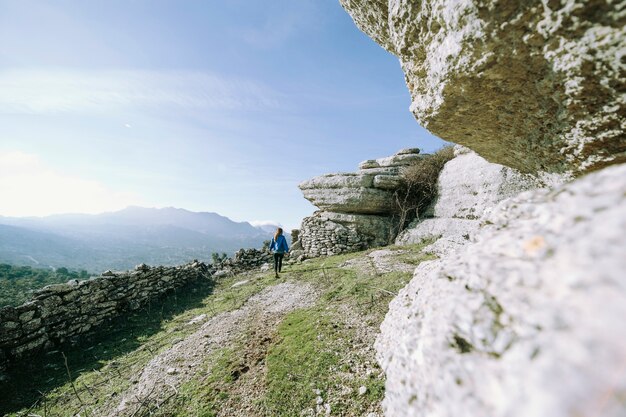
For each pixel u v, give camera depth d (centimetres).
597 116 206
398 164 1549
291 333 482
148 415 351
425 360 137
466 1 203
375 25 359
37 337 588
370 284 632
